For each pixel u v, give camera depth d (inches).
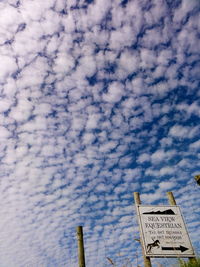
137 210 433.7
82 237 407.2
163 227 414.6
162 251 384.5
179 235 405.1
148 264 369.4
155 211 433.7
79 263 373.4
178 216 429.1
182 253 378.6
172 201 458.6
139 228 413.1
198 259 351.9
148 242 395.5
